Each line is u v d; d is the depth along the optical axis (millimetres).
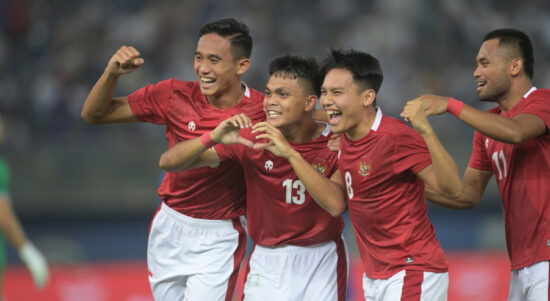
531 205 13516
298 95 13531
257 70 44031
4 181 18609
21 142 39344
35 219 35906
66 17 47250
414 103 12148
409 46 46094
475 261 29703
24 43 46500
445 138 39281
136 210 36531
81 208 36250
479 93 13969
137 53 14234
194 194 15445
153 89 15227
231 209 15672
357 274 28703
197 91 15086
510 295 14586
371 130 13008
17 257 33000
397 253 13297
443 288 13406
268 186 14312
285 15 47250
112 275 28359
